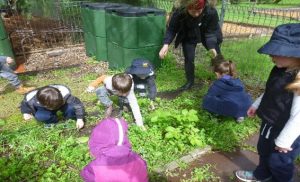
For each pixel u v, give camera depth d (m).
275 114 2.37
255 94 4.98
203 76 5.64
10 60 4.75
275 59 2.23
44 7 8.87
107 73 5.89
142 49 5.67
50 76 5.75
